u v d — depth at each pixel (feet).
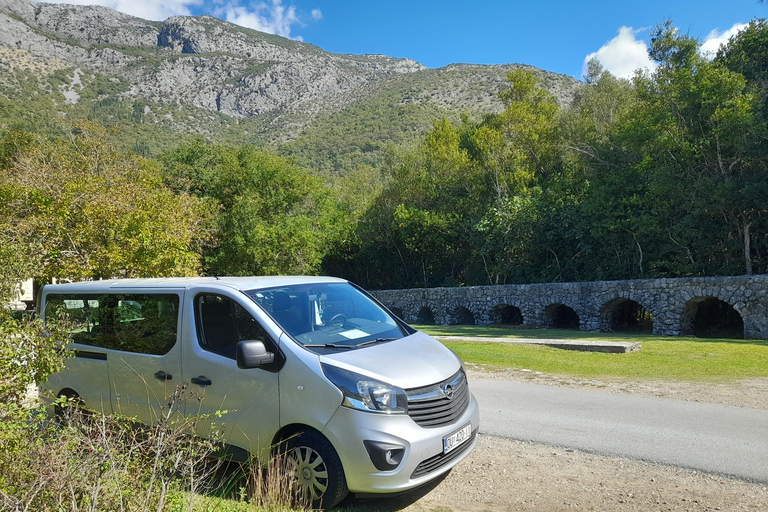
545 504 13.51
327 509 12.83
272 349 14.10
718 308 71.77
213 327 15.43
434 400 13.48
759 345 44.24
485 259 107.45
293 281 16.90
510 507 13.41
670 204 73.20
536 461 16.81
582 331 69.97
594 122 118.83
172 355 15.76
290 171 126.62
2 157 128.47
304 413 13.10
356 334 15.49
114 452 9.86
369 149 560.61
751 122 62.64
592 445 18.17
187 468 11.37
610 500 13.64
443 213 114.42
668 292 63.98
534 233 93.50
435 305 97.71
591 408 23.49
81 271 43.42
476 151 126.21
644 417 21.74
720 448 17.47
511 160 110.32
